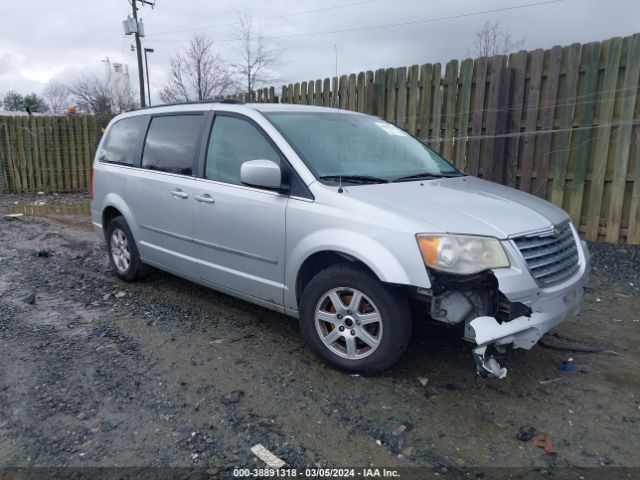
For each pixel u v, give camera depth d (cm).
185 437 303
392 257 325
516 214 352
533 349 410
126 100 3500
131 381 367
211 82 2317
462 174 477
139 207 527
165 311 501
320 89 1027
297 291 387
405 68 860
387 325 341
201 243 456
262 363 392
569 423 315
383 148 458
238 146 431
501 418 320
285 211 381
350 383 360
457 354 399
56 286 583
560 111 711
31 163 1436
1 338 441
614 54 657
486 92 779
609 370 378
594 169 692
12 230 920
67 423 317
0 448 294
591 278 576
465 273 310
